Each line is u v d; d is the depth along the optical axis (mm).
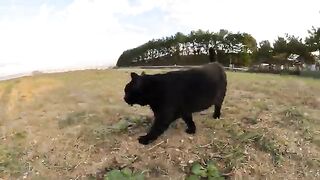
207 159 792
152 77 791
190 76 817
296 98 1155
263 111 1005
